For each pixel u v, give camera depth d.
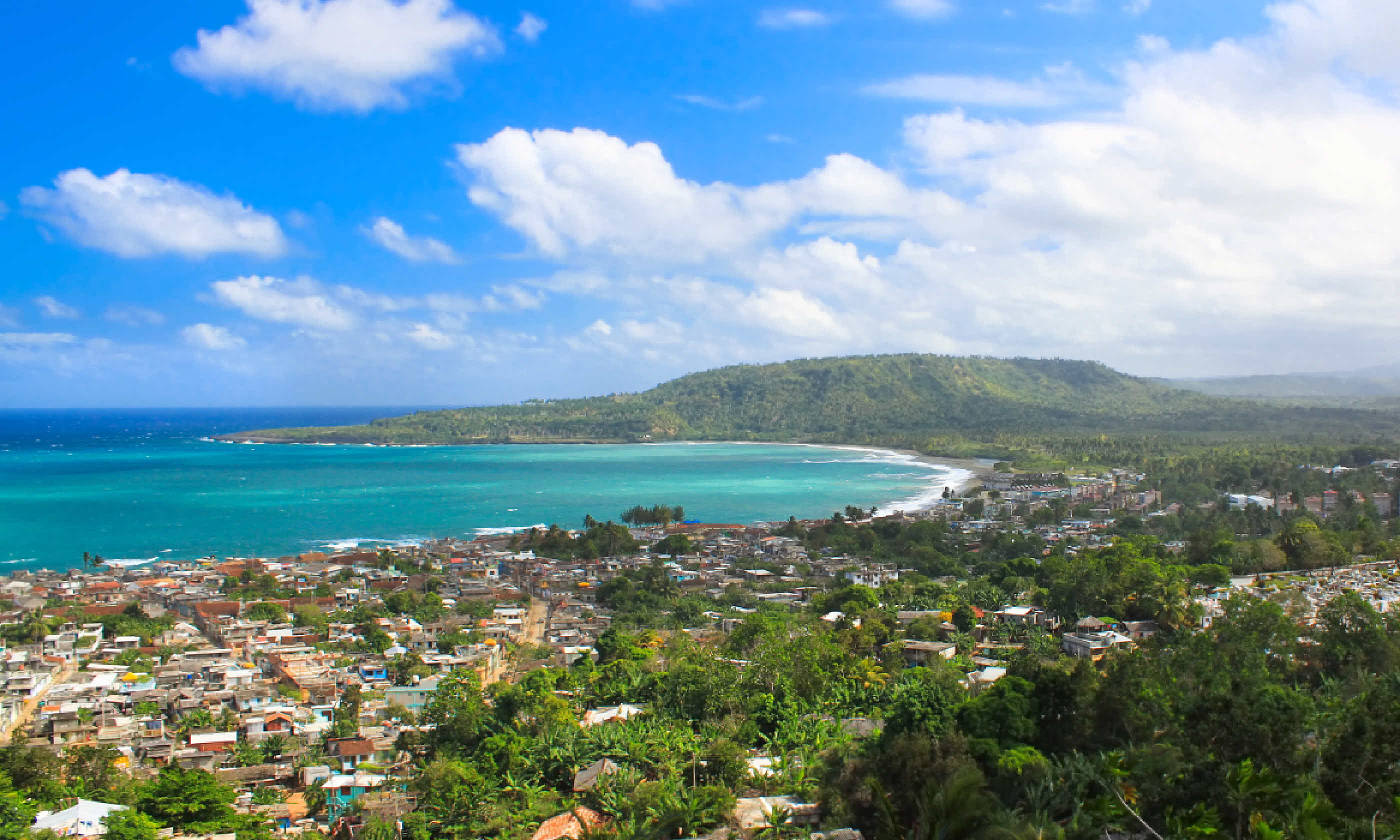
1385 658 85.75
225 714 113.56
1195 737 56.81
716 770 75.56
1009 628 127.12
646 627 165.50
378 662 141.25
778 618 147.38
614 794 72.62
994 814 48.34
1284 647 89.94
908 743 63.44
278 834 82.31
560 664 142.25
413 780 90.38
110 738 104.75
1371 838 46.38
